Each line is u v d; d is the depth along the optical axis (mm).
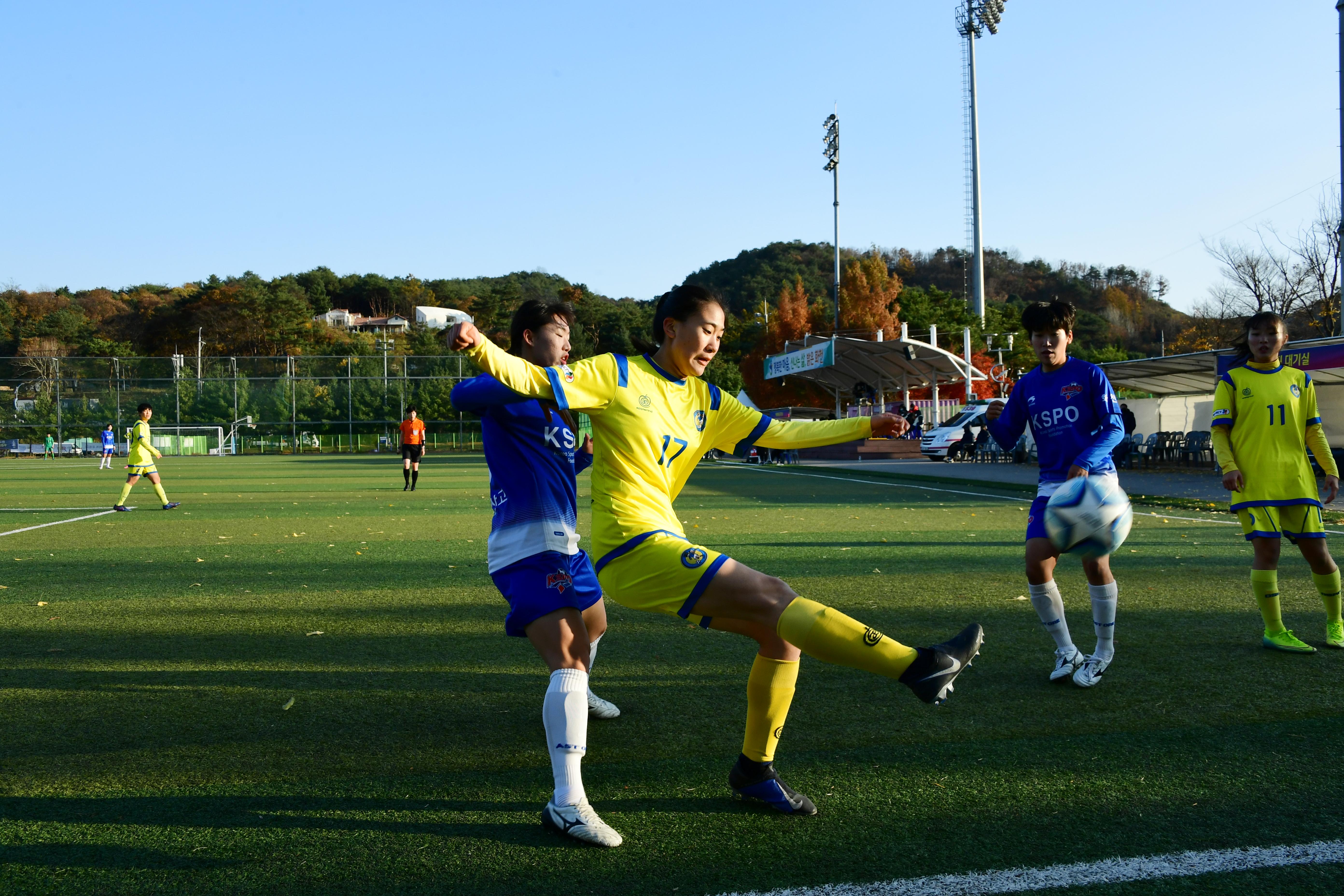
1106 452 3734
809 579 6672
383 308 119125
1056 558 3975
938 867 2305
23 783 2951
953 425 28906
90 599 6164
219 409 49812
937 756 3119
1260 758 3051
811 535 9547
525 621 2740
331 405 50688
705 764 3094
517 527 2818
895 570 7098
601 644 4797
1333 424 20391
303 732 3449
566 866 2354
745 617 2547
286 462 35469
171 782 2959
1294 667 4199
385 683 4133
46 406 48469
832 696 3824
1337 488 4586
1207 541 8555
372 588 6570
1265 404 4562
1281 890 2166
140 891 2240
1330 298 36062
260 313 81938
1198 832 2490
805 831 2547
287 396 50438
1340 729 3346
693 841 2496
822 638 2424
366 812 2715
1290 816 2592
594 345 78250
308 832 2582
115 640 4977
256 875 2320
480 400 2779
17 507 14227
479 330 2248
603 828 2477
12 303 90875
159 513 13031
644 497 2688
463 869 2344
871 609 5590
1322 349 15180
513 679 4195
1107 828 2523
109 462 32562
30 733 3443
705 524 10773
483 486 19672
